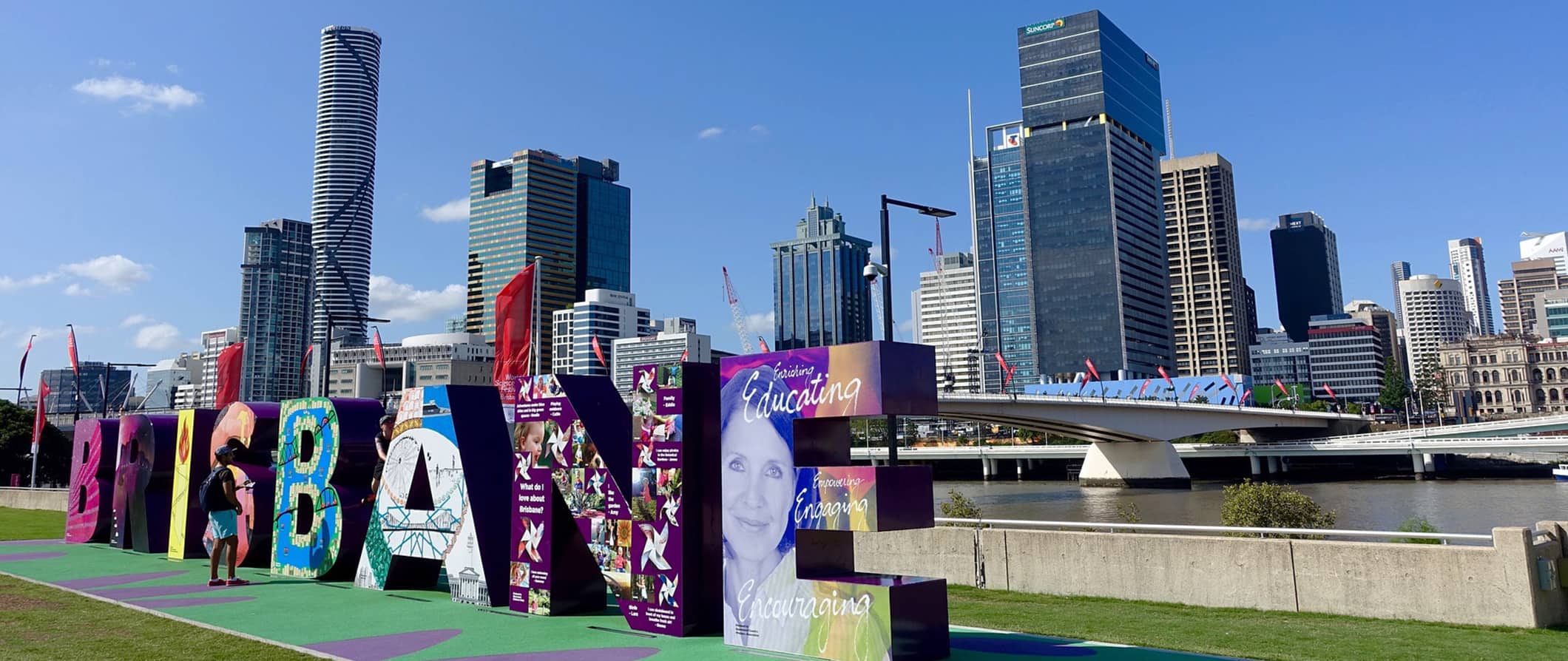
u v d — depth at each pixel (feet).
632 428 47.37
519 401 51.90
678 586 43.50
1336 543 46.91
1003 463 557.33
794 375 40.16
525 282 111.34
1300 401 649.61
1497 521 199.31
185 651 38.45
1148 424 376.48
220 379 138.82
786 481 39.78
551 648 40.83
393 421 63.31
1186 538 51.11
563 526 50.08
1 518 123.95
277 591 58.65
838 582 37.47
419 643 41.81
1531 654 35.99
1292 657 35.83
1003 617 46.11
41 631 43.16
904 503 37.42
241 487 72.02
